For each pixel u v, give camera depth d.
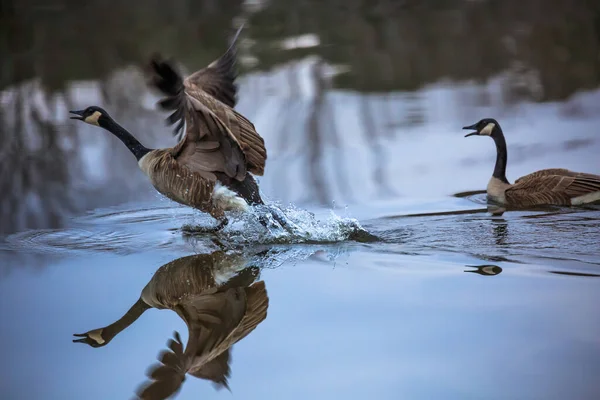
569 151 15.15
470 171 14.24
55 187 13.78
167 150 11.18
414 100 18.86
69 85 20.59
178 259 9.98
